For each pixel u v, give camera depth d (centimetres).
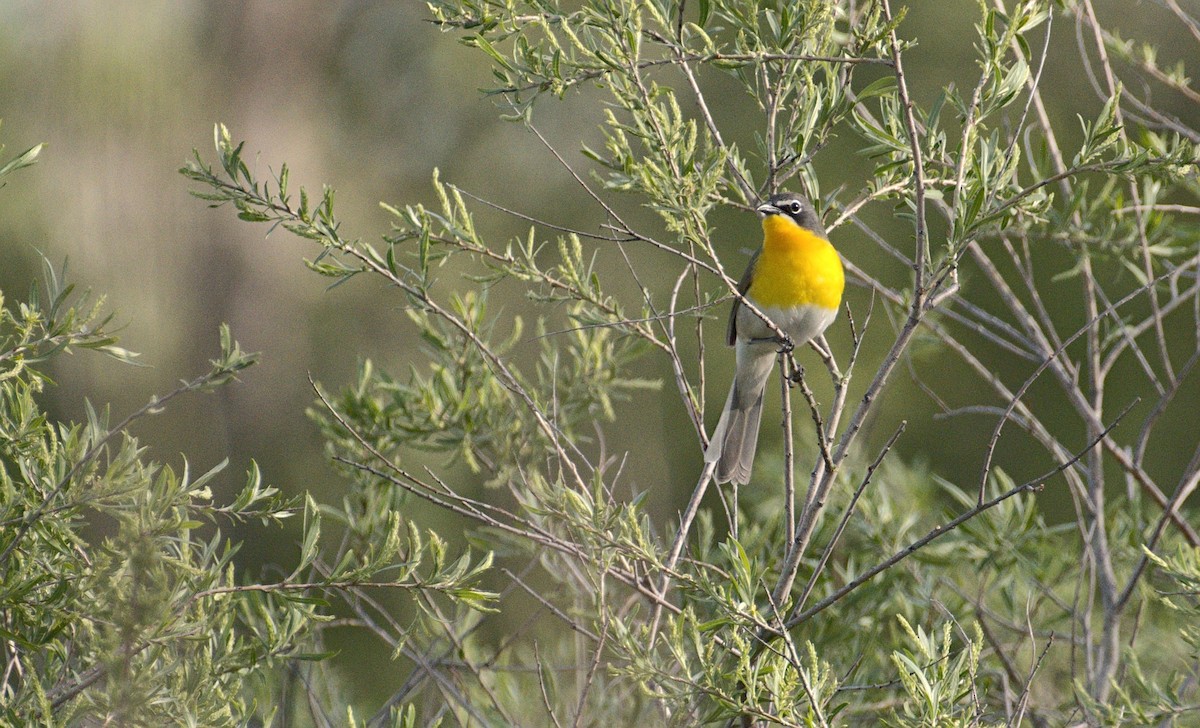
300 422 2062
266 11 2133
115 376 1903
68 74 1875
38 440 723
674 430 2025
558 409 1148
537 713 974
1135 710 789
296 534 1739
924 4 1892
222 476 2005
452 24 839
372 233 2109
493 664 975
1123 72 1270
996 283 1080
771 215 1028
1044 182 780
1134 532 1061
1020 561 1056
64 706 705
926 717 674
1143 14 1873
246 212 831
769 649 715
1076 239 1013
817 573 792
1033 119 1557
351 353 2114
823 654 985
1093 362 1080
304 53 2180
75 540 717
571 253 1059
